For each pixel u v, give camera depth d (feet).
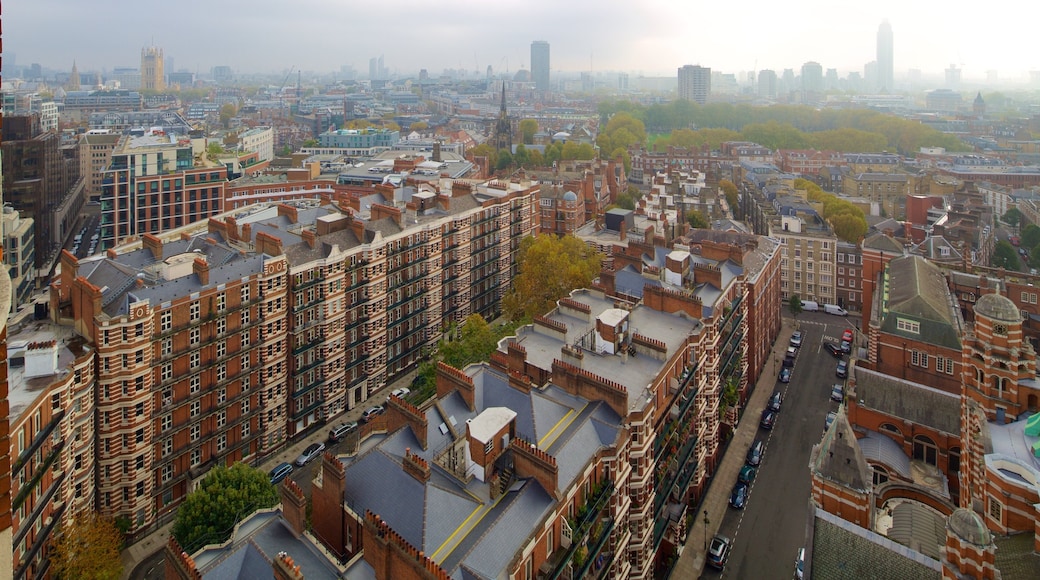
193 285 337.72
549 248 488.85
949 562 169.48
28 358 266.36
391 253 463.42
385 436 242.58
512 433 223.10
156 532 325.21
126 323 301.02
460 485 208.44
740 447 406.21
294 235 429.38
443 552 183.32
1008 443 226.17
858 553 214.48
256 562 186.70
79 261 350.84
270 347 374.84
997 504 201.16
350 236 440.86
